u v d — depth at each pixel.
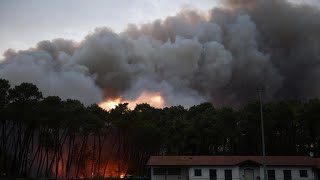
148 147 104.62
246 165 65.69
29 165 99.69
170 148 104.56
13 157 97.38
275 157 68.00
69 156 98.06
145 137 101.44
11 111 85.31
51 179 81.25
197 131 95.19
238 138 94.69
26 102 87.06
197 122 95.69
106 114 104.69
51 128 93.19
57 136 95.69
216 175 65.25
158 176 67.00
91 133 100.50
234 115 91.81
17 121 90.19
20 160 92.94
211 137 96.62
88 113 95.56
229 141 97.38
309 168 64.88
